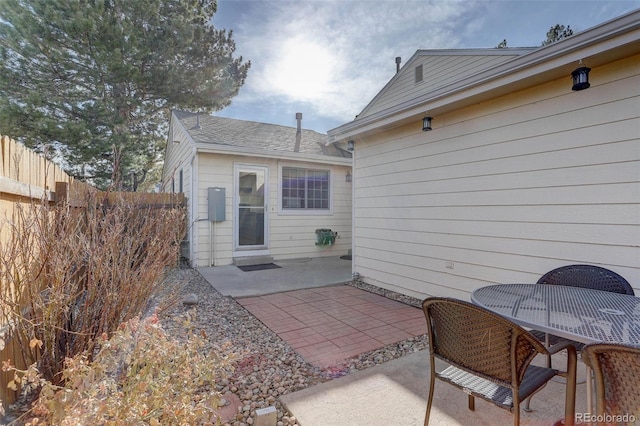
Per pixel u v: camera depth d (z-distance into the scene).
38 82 10.12
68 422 1.19
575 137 3.07
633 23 2.38
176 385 1.67
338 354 2.92
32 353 1.93
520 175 3.49
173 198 7.09
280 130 10.09
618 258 2.80
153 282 2.91
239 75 13.92
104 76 10.56
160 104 12.91
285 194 8.29
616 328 1.59
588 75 2.91
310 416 2.01
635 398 1.10
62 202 2.50
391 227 5.16
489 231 3.79
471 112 3.98
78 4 9.73
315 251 8.73
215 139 7.58
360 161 5.81
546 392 2.27
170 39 11.56
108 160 11.34
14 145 2.06
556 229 3.20
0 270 1.72
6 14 9.34
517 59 3.09
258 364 2.72
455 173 4.18
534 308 1.92
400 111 4.47
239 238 7.66
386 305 4.42
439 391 2.29
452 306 1.65
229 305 4.39
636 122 2.71
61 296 1.95
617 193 2.81
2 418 1.77
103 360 1.57
